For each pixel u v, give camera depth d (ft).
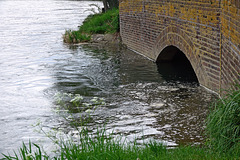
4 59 52.65
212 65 30.01
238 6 21.66
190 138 21.76
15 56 54.85
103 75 40.63
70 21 101.81
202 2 30.73
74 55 54.29
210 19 29.53
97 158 15.39
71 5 167.53
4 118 27.84
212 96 29.63
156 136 22.49
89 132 23.80
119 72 41.68
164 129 23.61
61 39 71.36
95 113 27.63
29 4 184.44
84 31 75.87
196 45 32.89
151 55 47.62
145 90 33.53
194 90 32.12
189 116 25.67
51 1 203.92
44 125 25.90
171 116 25.99
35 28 89.15
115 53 54.39
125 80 37.78
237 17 22.13
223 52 27.35
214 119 19.21
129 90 33.81
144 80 37.42
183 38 35.76
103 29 73.10
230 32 24.53
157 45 44.50
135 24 53.16
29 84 38.09
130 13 55.06
